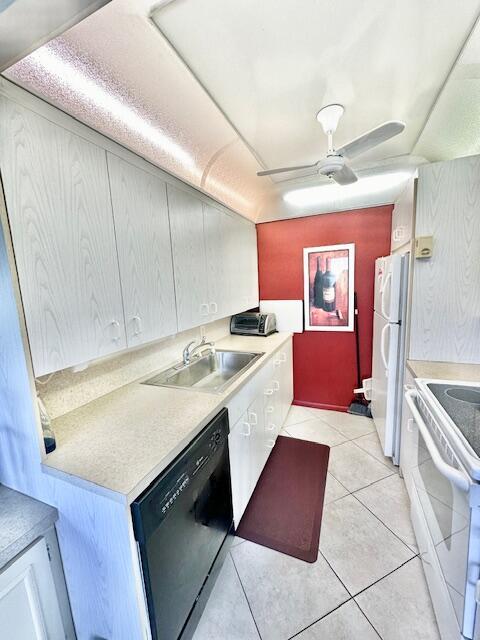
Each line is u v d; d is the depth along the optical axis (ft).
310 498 6.53
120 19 3.18
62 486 3.16
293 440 8.86
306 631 4.04
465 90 4.90
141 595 3.06
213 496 4.52
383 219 9.27
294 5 3.22
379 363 8.30
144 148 5.19
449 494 3.46
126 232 4.37
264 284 11.08
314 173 8.84
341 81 4.58
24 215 2.99
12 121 2.85
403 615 4.17
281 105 5.15
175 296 5.60
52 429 3.86
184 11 3.19
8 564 2.79
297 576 4.80
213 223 7.20
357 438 8.84
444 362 6.22
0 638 2.68
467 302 5.94
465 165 5.65
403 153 7.72
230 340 9.61
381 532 5.57
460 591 3.09
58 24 2.24
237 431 5.55
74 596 3.41
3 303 3.04
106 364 5.34
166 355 6.97
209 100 4.85
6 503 3.36
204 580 4.27
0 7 2.02
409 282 6.29
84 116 4.05
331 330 10.43
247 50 3.84
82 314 3.67
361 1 3.22
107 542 3.02
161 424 4.10
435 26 3.58
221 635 4.03
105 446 3.59
